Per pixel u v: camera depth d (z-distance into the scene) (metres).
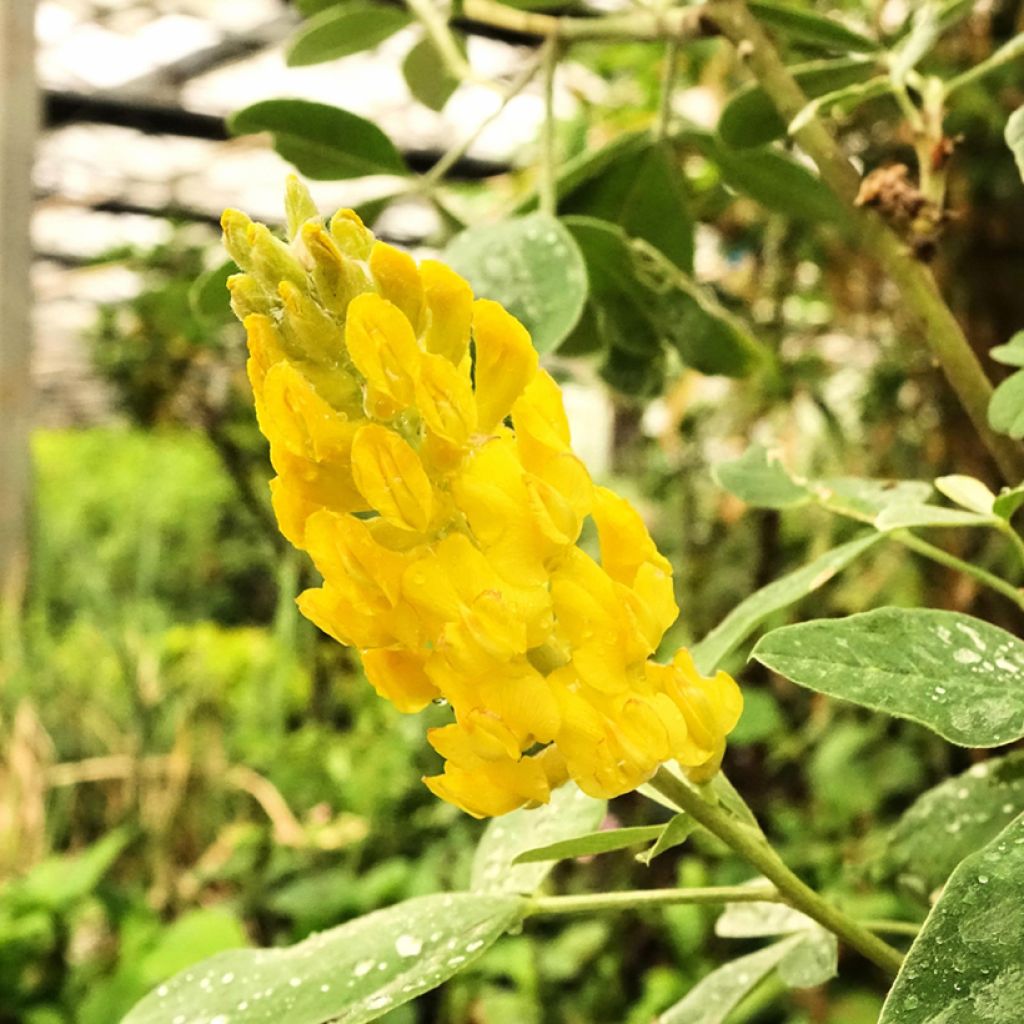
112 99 2.99
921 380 0.86
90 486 3.05
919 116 0.32
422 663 0.19
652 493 1.33
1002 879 0.16
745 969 0.32
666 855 1.14
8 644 1.28
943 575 0.84
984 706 0.19
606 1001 1.05
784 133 0.39
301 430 0.18
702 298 0.43
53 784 1.13
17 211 1.62
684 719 0.19
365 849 1.19
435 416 0.18
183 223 1.94
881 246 0.32
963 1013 0.15
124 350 1.88
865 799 1.01
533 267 0.31
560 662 0.18
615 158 0.43
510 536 0.18
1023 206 0.78
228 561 2.37
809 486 0.31
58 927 0.96
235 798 1.23
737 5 0.34
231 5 2.66
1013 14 0.71
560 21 0.38
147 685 1.21
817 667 0.19
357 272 0.18
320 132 0.39
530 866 0.27
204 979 0.25
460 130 2.81
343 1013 0.21
